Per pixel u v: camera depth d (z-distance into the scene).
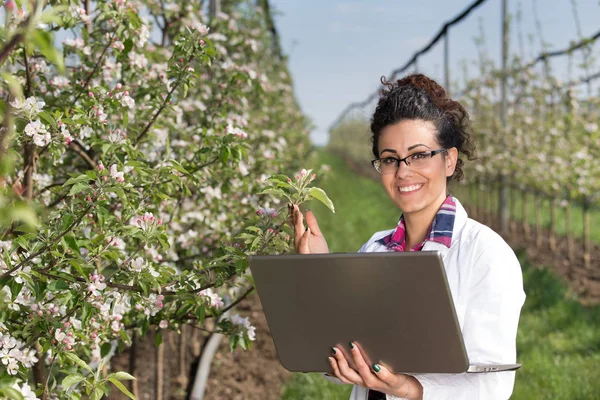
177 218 3.49
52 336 2.18
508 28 10.72
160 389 4.39
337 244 10.81
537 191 10.17
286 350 1.75
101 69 3.01
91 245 2.22
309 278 1.60
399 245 2.07
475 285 1.79
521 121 10.77
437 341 1.58
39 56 2.72
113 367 5.01
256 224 2.20
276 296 1.67
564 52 9.48
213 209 3.71
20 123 2.20
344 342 1.67
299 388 5.03
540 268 8.55
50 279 2.12
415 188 1.92
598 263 8.93
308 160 10.77
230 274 2.32
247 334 2.79
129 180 2.53
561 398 4.78
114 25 2.87
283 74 11.34
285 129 8.75
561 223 12.29
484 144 11.55
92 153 3.19
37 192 2.88
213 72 4.38
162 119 3.40
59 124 2.31
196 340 5.38
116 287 2.30
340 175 25.84
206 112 3.91
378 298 1.57
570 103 9.19
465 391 1.73
